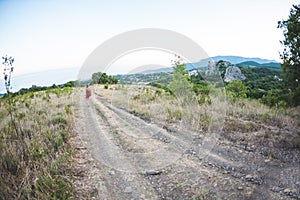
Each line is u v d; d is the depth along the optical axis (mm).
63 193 2857
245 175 3471
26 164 3391
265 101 7750
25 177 2963
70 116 5266
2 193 2676
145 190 3160
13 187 2857
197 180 3361
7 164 3301
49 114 5547
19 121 4629
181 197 2994
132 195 3043
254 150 4305
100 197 2959
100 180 3320
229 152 4246
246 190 3084
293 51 6461
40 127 4684
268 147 4375
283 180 3279
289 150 4230
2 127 4273
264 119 5941
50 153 3750
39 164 3355
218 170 3641
